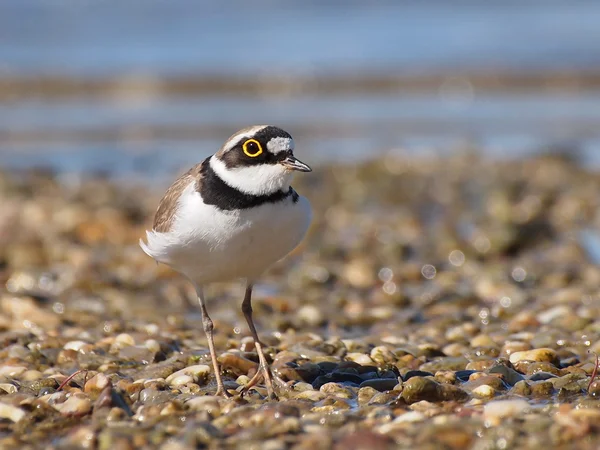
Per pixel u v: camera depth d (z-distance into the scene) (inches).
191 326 432.5
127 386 327.0
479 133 953.5
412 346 379.6
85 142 940.0
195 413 291.1
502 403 287.3
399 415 289.9
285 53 1233.4
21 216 667.4
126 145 927.7
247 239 307.9
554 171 797.9
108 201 723.4
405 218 661.9
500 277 529.7
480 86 1136.2
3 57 1209.4
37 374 349.1
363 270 539.8
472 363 352.5
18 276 524.4
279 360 358.0
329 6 1461.6
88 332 413.4
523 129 966.4
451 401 304.7
